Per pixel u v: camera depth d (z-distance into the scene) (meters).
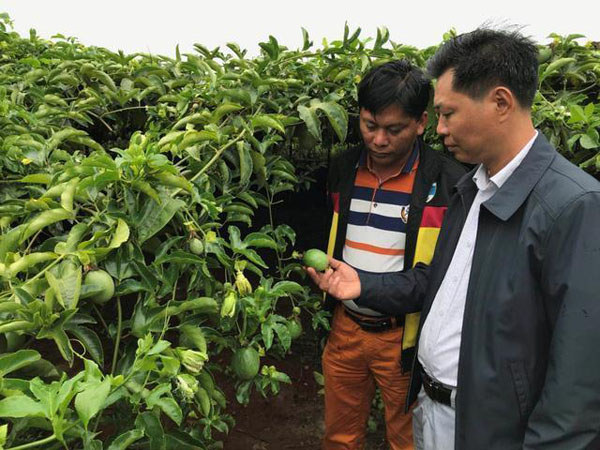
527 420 1.29
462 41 1.23
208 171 1.84
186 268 1.52
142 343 1.15
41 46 3.32
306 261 1.90
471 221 1.50
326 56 2.37
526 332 1.25
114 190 1.42
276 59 2.30
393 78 1.70
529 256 1.21
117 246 1.27
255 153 1.89
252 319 1.65
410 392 1.81
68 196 1.34
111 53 2.83
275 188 2.06
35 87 2.47
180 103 2.23
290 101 2.30
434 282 1.62
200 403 1.50
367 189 2.04
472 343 1.34
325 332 2.42
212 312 1.54
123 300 3.33
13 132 1.96
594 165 2.27
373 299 1.87
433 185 1.93
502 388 1.29
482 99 1.21
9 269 1.25
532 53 1.20
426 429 1.67
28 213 1.51
